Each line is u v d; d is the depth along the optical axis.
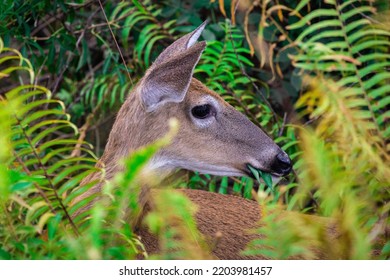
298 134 10.82
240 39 12.02
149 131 9.09
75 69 12.96
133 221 8.52
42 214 7.16
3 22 11.55
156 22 11.90
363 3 10.84
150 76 8.88
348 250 6.88
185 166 9.43
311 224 6.74
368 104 7.88
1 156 6.86
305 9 11.58
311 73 11.30
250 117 11.40
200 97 9.30
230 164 9.47
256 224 9.21
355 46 8.35
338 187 6.97
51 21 12.52
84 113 12.93
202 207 9.48
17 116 6.94
